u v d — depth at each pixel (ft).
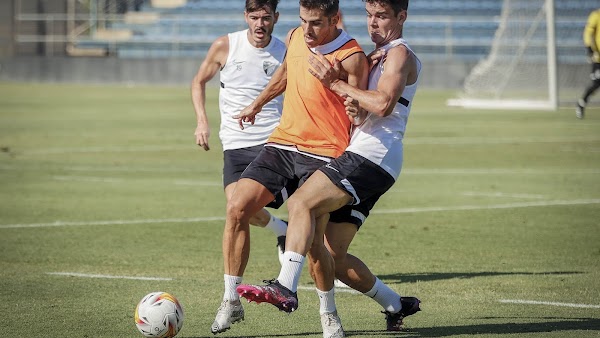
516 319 67.67
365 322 67.46
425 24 442.09
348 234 62.75
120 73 450.30
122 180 150.92
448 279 82.53
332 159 62.85
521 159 180.55
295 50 63.93
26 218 114.52
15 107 307.78
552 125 253.44
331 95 62.80
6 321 66.28
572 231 107.55
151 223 111.86
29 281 80.38
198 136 81.87
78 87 422.00
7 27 473.67
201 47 459.32
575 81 406.82
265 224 85.10
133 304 72.08
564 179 153.28
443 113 298.56
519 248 97.45
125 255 92.63
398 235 105.19
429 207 125.49
